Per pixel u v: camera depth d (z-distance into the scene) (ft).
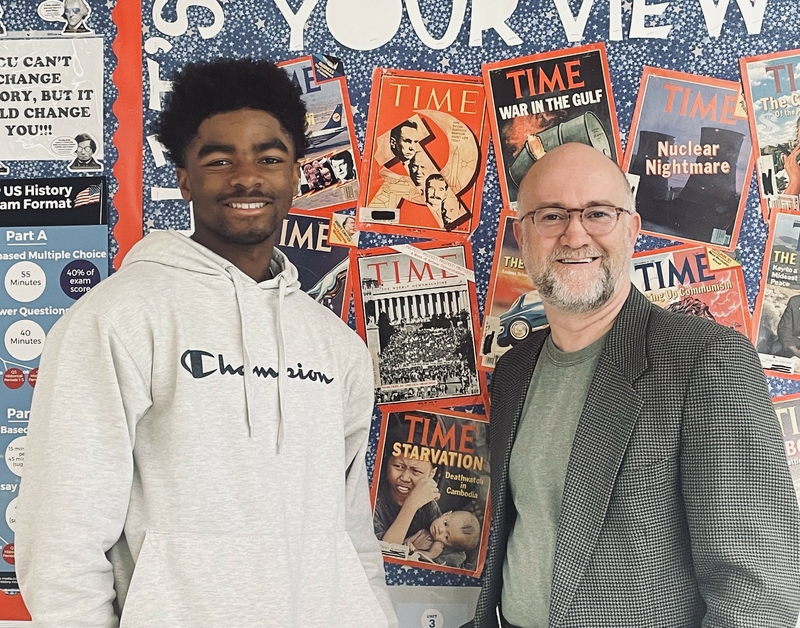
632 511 3.46
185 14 5.01
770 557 3.16
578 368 3.95
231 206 3.48
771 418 3.39
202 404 3.22
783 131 4.97
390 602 4.06
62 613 2.85
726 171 4.97
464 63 5.02
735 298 4.95
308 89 5.01
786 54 4.96
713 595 3.28
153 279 3.36
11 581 4.85
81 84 5.02
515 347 4.53
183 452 3.15
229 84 3.57
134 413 3.15
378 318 5.02
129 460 3.11
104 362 3.08
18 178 5.02
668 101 4.97
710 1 4.96
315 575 3.39
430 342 5.01
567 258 3.86
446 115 5.03
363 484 4.14
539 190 4.00
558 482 3.78
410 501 4.97
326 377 3.68
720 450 3.27
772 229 4.96
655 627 3.45
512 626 3.98
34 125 5.03
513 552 3.98
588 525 3.52
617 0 4.98
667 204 4.97
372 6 5.01
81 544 2.92
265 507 3.25
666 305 4.97
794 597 3.21
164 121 3.73
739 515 3.20
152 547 3.11
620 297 3.97
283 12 5.01
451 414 4.99
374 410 5.01
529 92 4.99
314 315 3.85
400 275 5.03
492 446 4.36
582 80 4.99
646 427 3.48
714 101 4.97
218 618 3.05
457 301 5.01
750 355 3.48
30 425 3.14
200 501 3.14
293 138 3.80
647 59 4.98
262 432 3.34
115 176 5.01
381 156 5.02
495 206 5.02
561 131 4.99
